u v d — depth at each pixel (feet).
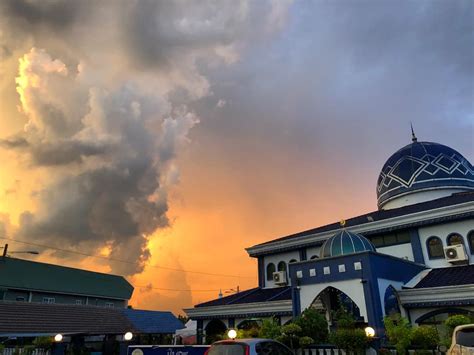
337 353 47.29
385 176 104.32
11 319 78.59
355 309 66.74
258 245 102.68
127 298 160.04
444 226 76.84
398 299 65.16
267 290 96.37
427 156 98.53
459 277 66.18
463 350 30.09
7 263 131.03
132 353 49.73
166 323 112.16
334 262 63.62
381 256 63.00
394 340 46.32
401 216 80.48
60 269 149.59
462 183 94.94
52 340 74.02
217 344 37.24
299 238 94.38
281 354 37.70
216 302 96.22
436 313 63.57
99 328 90.12
